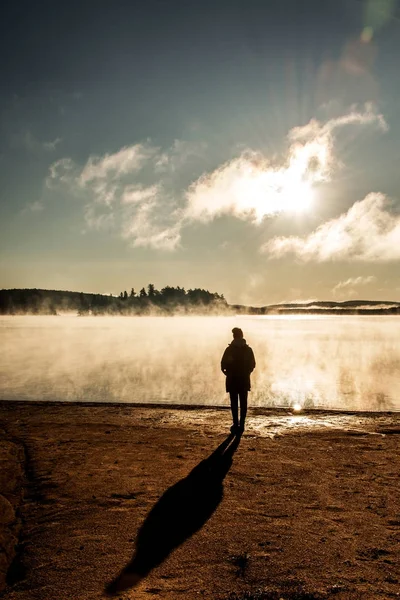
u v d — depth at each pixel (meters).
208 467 7.34
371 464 7.47
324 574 4.19
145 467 7.36
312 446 8.66
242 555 4.55
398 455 8.02
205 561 4.45
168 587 4.03
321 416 11.84
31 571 4.34
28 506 5.89
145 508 5.73
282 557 4.50
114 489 6.38
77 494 6.22
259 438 9.33
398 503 5.83
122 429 10.27
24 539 5.01
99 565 4.41
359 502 5.86
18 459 7.92
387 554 4.54
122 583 4.11
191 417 11.70
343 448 8.51
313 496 6.07
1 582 4.20
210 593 3.92
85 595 3.94
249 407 13.23
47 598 3.91
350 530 5.07
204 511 5.61
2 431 10.15
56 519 5.47
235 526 5.19
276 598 3.84
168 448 8.55
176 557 4.53
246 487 6.42
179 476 6.91
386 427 10.40
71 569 4.36
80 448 8.59
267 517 5.43
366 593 3.88
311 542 4.80
